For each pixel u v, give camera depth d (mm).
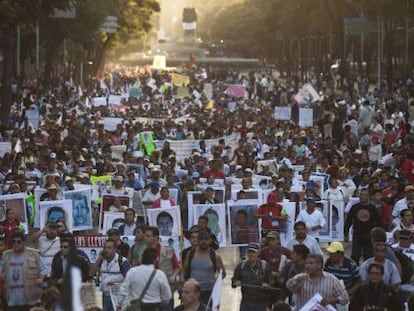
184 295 13992
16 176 30766
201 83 116062
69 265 8438
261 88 102250
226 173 35781
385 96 81312
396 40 118125
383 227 23281
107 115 64375
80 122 55750
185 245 24203
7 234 22594
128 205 27031
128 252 19203
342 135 51188
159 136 48344
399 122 50531
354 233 23297
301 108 59281
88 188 27875
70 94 88312
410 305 14992
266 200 26641
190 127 52188
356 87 108500
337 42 124250
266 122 56594
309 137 47156
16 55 97938
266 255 18500
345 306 16797
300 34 139250
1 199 26516
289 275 17156
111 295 17688
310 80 132875
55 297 14422
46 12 52562
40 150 38500
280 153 37125
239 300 22312
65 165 36500
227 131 53594
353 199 26859
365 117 51781
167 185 28391
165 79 127938
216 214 26234
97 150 41375
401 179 30719
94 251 20219
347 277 17359
